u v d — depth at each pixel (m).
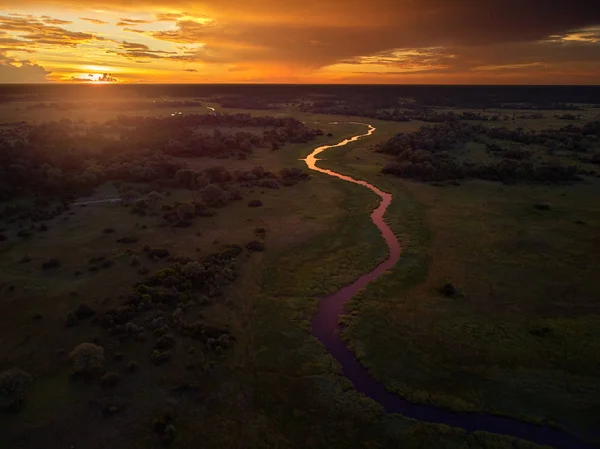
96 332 56.69
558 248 84.12
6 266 72.81
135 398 47.00
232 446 42.34
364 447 42.62
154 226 91.62
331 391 49.41
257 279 72.31
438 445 42.69
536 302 66.31
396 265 78.44
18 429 42.62
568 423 44.97
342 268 77.06
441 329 60.22
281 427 44.75
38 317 59.12
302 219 99.12
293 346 56.75
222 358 53.56
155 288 66.12
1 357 52.22
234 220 97.06
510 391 49.47
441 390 49.94
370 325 61.38
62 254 77.50
